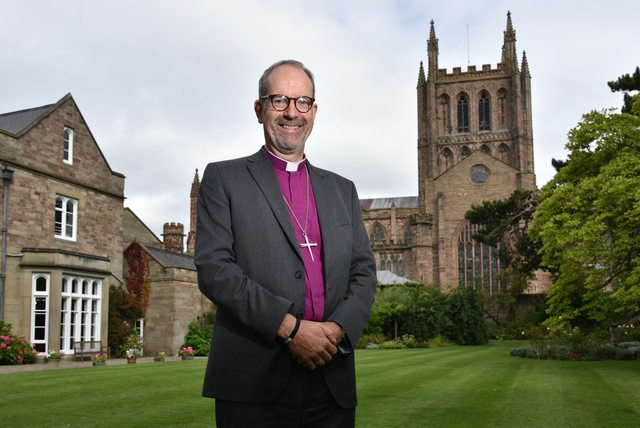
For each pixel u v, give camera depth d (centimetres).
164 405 880
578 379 1303
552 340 2152
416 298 3994
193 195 7088
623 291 1683
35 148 2477
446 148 8944
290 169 357
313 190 357
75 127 2738
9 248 2298
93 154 2856
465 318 3719
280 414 312
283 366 310
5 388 1098
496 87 8938
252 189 338
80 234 2730
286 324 301
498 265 6481
